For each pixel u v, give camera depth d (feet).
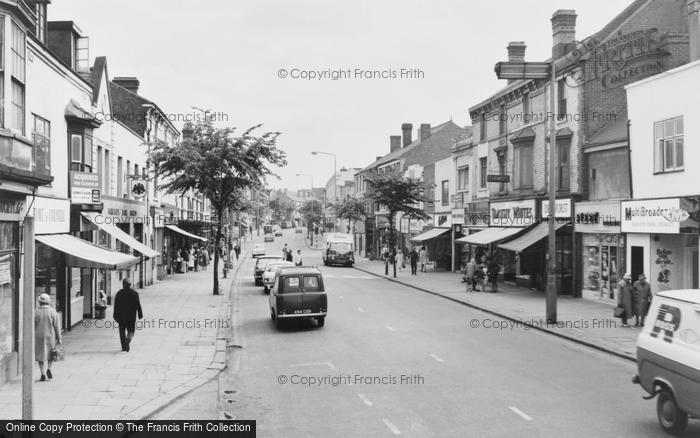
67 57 65.67
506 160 108.99
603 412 33.35
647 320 32.96
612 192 79.05
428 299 89.10
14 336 41.19
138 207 96.84
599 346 51.19
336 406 35.04
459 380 40.75
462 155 132.87
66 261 52.75
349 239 177.17
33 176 42.42
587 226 82.17
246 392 38.42
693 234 66.08
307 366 45.68
